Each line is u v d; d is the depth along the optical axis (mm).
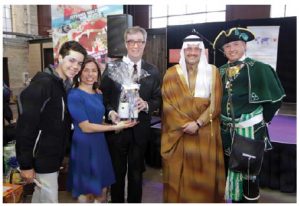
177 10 4523
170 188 1882
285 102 3291
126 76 1816
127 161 1958
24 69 6387
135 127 1878
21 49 6305
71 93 1649
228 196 1854
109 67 1882
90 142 1687
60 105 1523
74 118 1638
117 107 1832
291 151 2668
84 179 1684
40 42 6180
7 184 2133
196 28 3566
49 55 6109
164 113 1858
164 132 1887
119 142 1881
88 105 1669
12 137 2586
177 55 3736
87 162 1681
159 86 1964
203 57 1810
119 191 1968
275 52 3240
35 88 1424
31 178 1491
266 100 1708
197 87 1790
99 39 4465
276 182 2799
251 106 1755
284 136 2812
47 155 1507
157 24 4715
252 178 1786
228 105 1780
